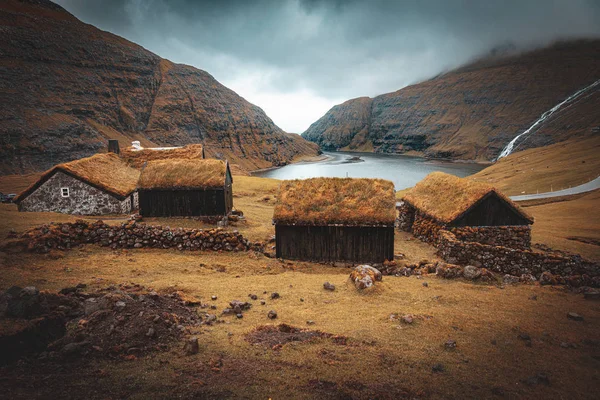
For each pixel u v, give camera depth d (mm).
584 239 37625
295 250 27031
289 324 13156
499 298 16562
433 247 30453
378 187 28125
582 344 11883
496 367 10219
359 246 26047
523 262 22594
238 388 8617
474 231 29438
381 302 16031
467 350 11156
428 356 10695
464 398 8680
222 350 10570
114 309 11398
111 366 9086
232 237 26141
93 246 24188
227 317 13758
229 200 42125
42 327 9891
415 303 15820
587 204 56781
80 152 188375
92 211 41531
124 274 19188
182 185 38250
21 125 174375
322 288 18297
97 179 41875
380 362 10203
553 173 102062
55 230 22891
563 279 19391
